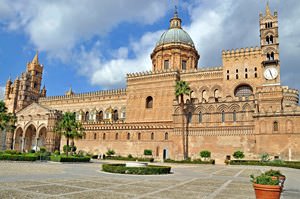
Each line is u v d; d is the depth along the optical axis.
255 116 61.56
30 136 105.00
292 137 56.84
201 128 67.94
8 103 119.88
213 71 77.81
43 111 99.00
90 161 62.41
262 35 70.44
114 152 80.19
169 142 73.25
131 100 87.75
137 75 88.50
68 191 16.84
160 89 83.19
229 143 63.78
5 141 103.94
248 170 42.97
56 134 94.56
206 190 19.34
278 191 12.66
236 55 74.81
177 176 30.42
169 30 96.12
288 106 58.53
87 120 98.12
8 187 17.64
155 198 15.27
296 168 45.88
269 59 68.81
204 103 68.69
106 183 21.62
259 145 59.78
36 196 14.75
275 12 70.00
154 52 95.19
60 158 52.91
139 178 26.62
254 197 16.61
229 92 73.25
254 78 71.31
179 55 90.06
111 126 84.56
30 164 43.75
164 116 79.94
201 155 63.78
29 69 124.69
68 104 109.12
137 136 79.00
